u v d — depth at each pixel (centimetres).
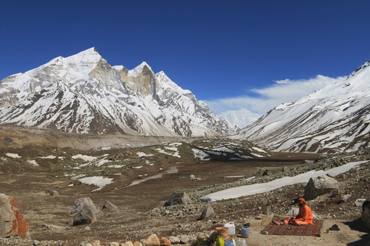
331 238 1502
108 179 7438
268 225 1795
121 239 2152
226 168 10294
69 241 2116
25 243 1970
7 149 10888
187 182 7256
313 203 2383
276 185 3638
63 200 5144
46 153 11669
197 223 2416
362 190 2292
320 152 19462
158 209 3744
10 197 2119
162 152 13075
